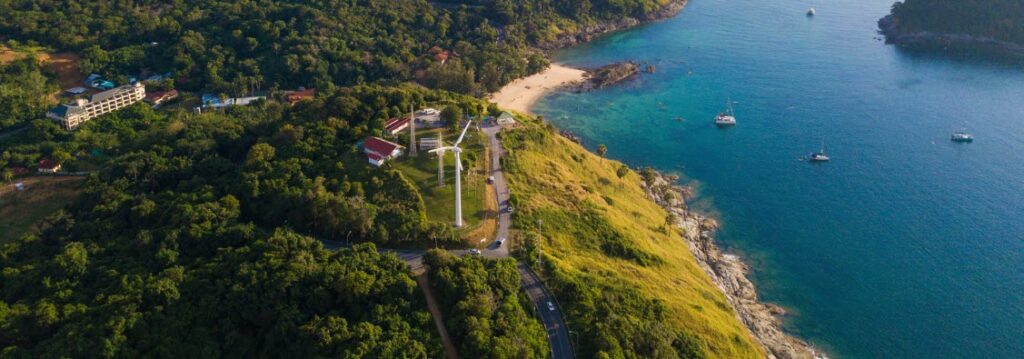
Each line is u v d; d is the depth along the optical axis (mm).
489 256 192375
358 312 166000
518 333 159250
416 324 163125
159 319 166000
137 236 196875
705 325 183875
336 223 197625
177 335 163125
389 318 161625
